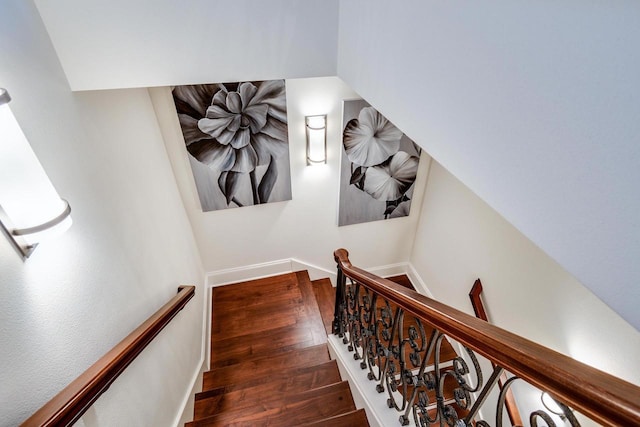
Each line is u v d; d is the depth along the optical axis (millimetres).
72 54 1453
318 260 3906
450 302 3355
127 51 1517
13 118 787
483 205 2689
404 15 1140
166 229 2453
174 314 1972
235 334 3248
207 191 3102
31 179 859
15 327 896
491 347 839
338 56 1797
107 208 1560
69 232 1201
